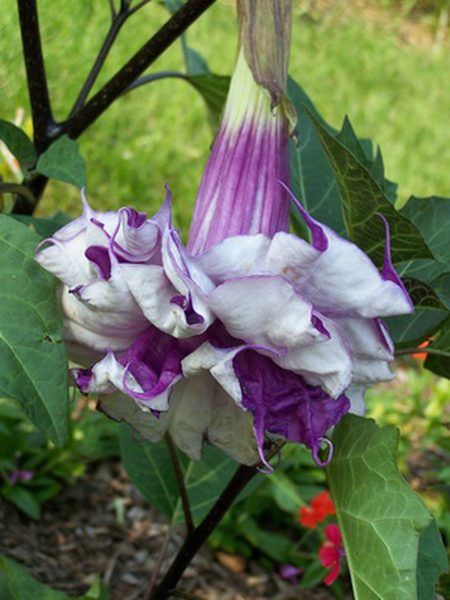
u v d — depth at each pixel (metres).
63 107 1.87
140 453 0.61
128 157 1.79
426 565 0.44
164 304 0.30
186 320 0.29
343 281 0.30
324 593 1.11
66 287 0.33
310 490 1.14
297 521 1.17
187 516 0.51
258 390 0.30
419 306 0.39
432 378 1.44
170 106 2.04
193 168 1.86
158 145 1.88
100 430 1.15
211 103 0.62
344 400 0.31
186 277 0.29
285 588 1.10
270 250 0.30
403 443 1.29
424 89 2.90
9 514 1.11
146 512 1.17
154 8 2.32
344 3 3.59
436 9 3.65
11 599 0.59
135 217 0.30
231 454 0.34
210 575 1.09
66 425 0.32
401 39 3.46
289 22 0.34
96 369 0.31
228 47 2.55
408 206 0.46
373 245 0.37
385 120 2.54
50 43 2.00
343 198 0.36
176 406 0.34
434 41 3.55
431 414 1.35
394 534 0.33
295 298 0.29
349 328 0.31
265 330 0.30
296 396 0.31
